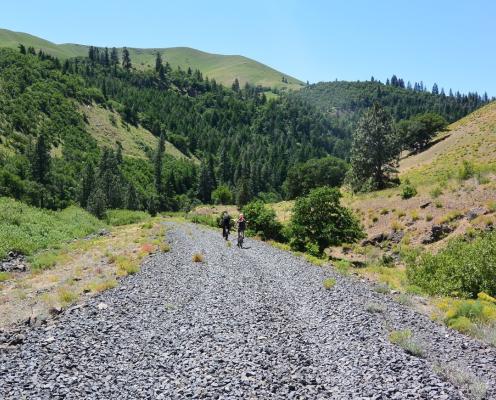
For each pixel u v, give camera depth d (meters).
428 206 34.09
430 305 15.19
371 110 65.38
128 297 14.07
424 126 112.31
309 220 31.61
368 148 64.12
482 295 16.70
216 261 21.75
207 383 7.69
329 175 126.50
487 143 72.00
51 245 30.09
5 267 21.81
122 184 126.62
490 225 27.31
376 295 15.71
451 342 10.63
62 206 92.88
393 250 31.50
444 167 66.69
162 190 153.25
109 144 171.12
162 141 188.12
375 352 9.38
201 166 170.75
